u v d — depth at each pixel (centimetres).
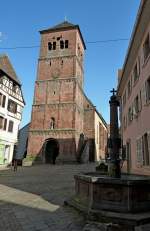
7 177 1975
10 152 3650
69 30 4534
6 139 3538
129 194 738
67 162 3744
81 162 3962
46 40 4606
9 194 1144
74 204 873
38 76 4406
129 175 1144
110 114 983
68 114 4034
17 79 3900
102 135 6028
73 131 3916
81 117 4594
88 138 4819
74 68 4294
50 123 4069
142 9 1356
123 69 2159
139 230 632
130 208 730
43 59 4488
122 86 2530
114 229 647
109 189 760
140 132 1672
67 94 4162
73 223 688
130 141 2081
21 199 1024
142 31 1552
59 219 725
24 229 630
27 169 2869
